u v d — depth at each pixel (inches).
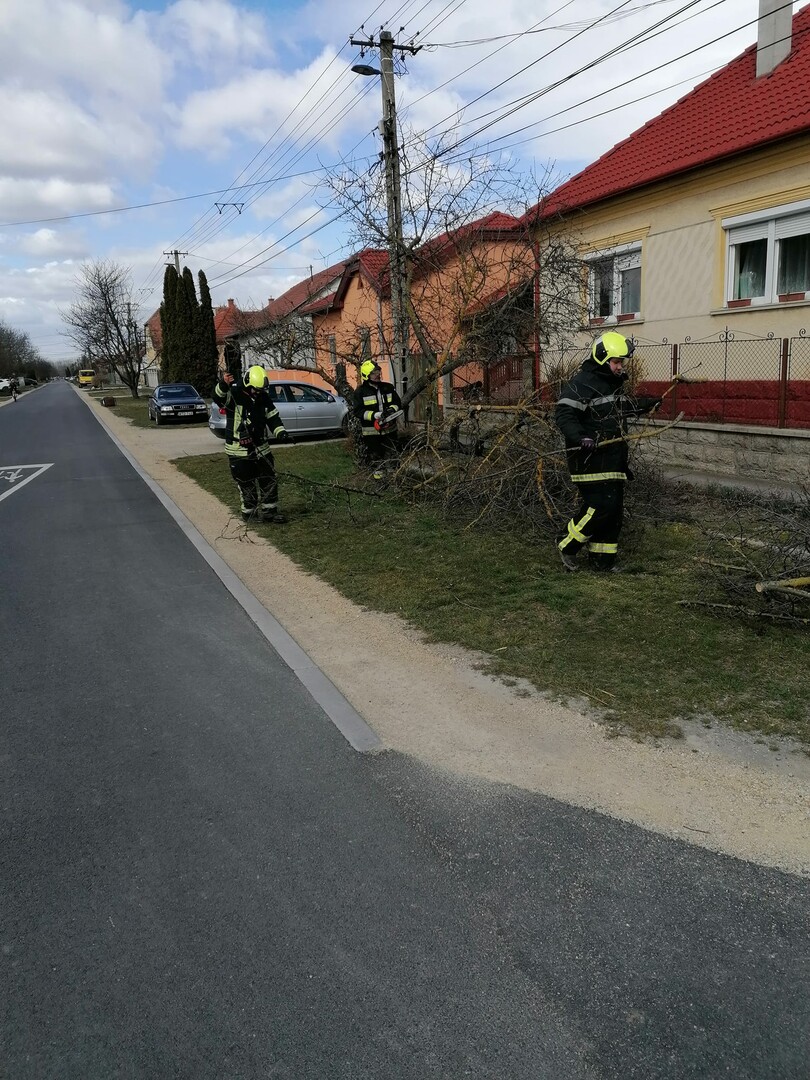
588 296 551.8
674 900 108.9
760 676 172.2
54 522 399.2
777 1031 87.7
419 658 196.1
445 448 392.2
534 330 429.7
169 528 373.7
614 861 117.3
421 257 481.7
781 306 424.2
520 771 142.4
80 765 151.5
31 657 209.8
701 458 441.4
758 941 101.1
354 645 208.1
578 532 249.1
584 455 241.9
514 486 316.5
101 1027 90.7
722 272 459.2
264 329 607.8
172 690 185.5
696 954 99.3
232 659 203.6
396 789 139.1
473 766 145.2
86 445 812.0
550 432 314.3
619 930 103.8
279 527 359.3
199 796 139.3
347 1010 92.0
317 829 128.3
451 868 117.4
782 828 122.3
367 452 455.5
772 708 158.2
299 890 113.7
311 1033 89.0
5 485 539.5
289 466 542.0
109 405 1729.8
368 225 479.8
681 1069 83.3
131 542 346.3
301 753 153.3
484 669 186.2
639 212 510.9
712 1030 88.1
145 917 109.0
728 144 439.8
